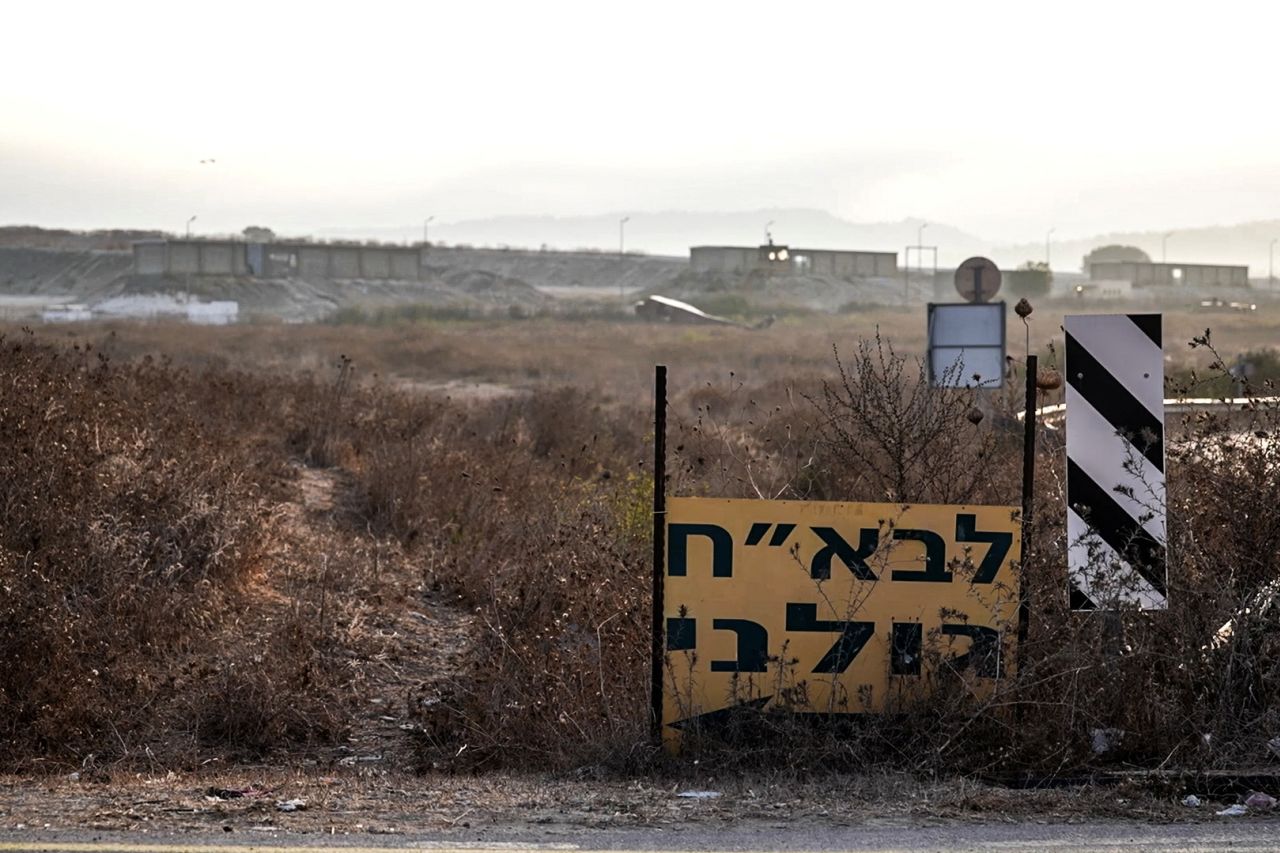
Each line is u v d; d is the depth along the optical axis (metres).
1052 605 11.85
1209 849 8.73
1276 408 13.28
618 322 169.88
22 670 13.40
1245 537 12.08
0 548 14.72
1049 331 129.12
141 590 15.79
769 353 93.19
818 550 11.41
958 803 9.77
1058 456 14.38
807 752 11.08
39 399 19.16
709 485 18.16
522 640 14.67
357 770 12.56
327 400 31.47
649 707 11.80
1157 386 11.56
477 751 12.95
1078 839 8.93
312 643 15.57
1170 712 11.15
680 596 11.42
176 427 22.55
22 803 9.84
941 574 11.44
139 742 13.22
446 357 78.44
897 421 13.90
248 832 9.00
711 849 8.65
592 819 9.38
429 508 23.23
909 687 11.38
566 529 18.02
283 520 21.17
